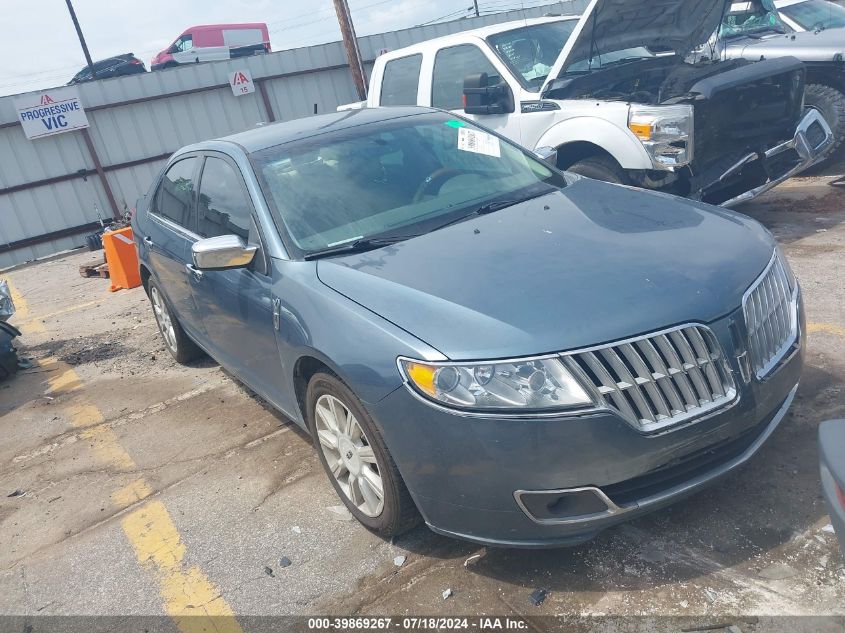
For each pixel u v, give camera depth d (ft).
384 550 9.63
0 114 46.44
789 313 9.28
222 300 12.25
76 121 48.47
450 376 7.70
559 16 23.06
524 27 21.75
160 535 10.96
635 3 17.76
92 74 75.05
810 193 23.35
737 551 8.46
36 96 47.14
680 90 18.38
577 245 9.31
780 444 10.23
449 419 7.70
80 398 17.39
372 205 11.39
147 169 52.03
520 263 8.96
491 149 13.29
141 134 51.42
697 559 8.45
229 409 15.11
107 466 13.57
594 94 19.27
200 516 11.26
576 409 7.44
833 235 18.80
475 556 9.17
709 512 9.19
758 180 19.48
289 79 56.95
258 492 11.64
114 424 15.44
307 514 10.78
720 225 9.77
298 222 11.03
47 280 36.83
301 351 9.70
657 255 8.86
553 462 7.50
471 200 11.68
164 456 13.52
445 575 8.96
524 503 7.73
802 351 9.16
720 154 18.16
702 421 7.79
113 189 50.93
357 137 12.86
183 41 75.87
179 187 15.35
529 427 7.45
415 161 12.41
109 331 23.12
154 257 16.08
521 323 7.82
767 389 8.39
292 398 10.89
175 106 52.44
